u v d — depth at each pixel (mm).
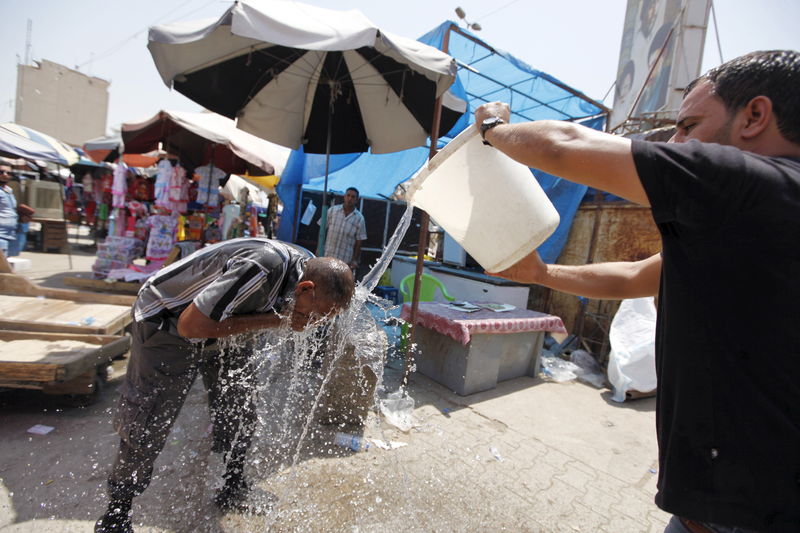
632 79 8406
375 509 2150
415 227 9781
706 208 716
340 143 5062
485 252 1554
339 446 2662
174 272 1675
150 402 1736
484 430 3154
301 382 3172
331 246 5297
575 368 4848
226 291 1444
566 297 5719
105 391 3096
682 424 820
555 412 3639
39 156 8430
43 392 2951
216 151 6637
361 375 2877
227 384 2055
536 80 5512
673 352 831
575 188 5625
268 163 6195
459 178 1520
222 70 3914
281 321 1666
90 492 2037
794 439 712
